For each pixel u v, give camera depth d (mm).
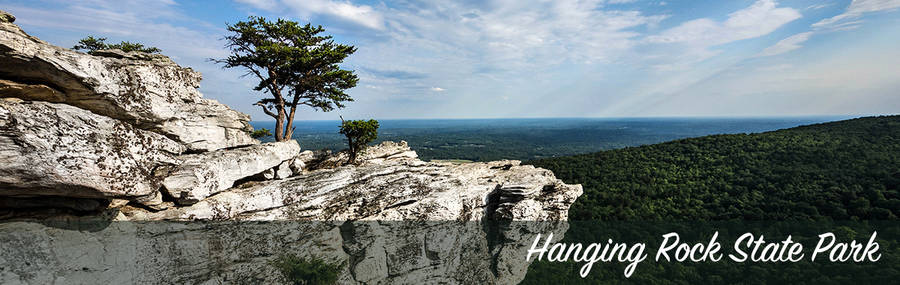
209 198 16969
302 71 26438
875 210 47906
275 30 25094
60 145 11500
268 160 20484
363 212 22453
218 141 19688
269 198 19094
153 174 14992
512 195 27688
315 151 28953
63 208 12898
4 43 10547
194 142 18141
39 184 11250
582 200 69125
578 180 78562
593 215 62375
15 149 10688
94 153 12352
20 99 11867
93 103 13539
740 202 58812
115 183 12938
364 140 26953
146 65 15633
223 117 20125
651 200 65625
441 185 26391
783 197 57312
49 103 11727
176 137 17125
